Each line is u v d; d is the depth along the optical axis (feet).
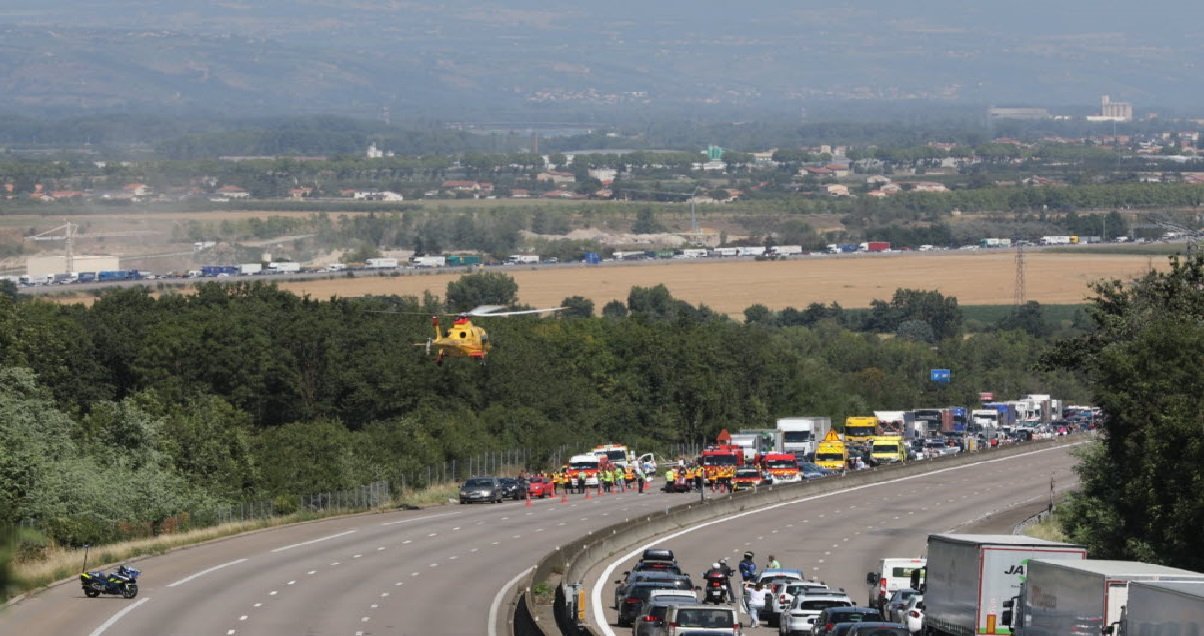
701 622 459.73
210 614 545.03
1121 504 644.27
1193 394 615.98
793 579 605.31
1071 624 378.32
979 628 436.76
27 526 171.42
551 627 524.93
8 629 502.38
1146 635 336.90
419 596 603.67
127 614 541.34
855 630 447.83
